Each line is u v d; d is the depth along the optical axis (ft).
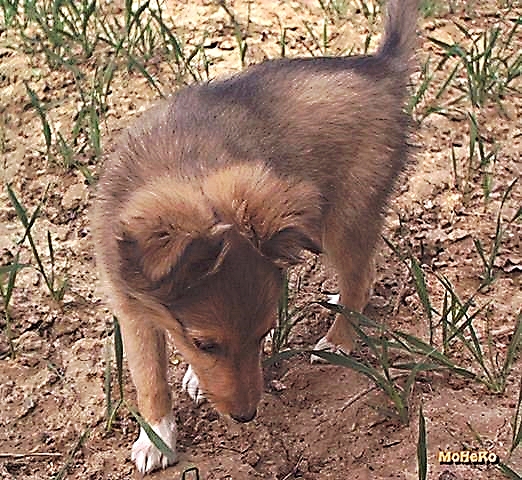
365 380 3.20
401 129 3.25
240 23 4.68
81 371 3.25
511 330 3.35
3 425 3.10
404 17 3.38
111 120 4.14
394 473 2.93
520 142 4.08
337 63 3.23
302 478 2.96
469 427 3.02
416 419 3.07
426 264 3.62
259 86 3.07
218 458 3.01
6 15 4.55
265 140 2.93
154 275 2.46
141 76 4.32
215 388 2.70
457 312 3.37
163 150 2.78
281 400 3.15
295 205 2.63
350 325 3.29
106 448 3.05
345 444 3.03
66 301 3.46
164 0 4.80
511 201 3.83
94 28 4.59
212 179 2.63
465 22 4.72
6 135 4.09
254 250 2.53
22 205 3.80
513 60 4.47
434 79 4.35
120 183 2.76
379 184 3.23
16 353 3.30
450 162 3.98
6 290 3.45
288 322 3.32
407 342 3.25
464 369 3.14
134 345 2.92
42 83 4.30
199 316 2.56
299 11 4.78
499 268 3.58
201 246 2.47
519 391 3.10
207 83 3.16
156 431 3.01
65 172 3.91
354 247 3.28
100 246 2.82
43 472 2.99
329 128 3.07
